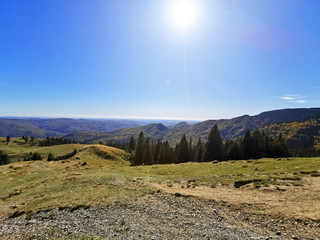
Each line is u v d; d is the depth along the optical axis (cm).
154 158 9106
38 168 5647
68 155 9019
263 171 2986
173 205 1902
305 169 2666
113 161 8038
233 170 3372
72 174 4084
